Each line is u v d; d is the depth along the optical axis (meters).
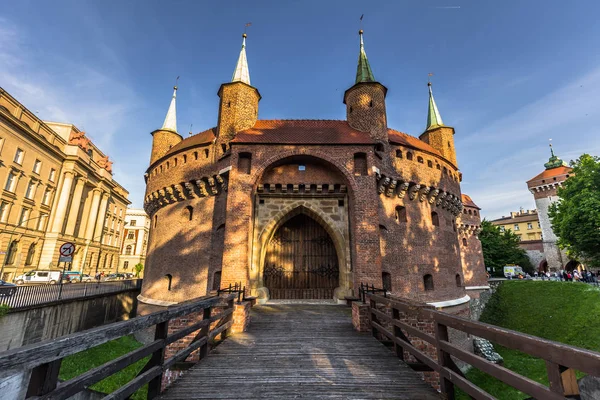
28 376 2.57
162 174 22.12
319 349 7.77
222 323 9.35
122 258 81.00
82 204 56.84
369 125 19.31
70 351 2.81
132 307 30.14
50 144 46.91
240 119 19.12
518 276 50.41
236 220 14.97
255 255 16.06
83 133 56.47
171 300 19.14
